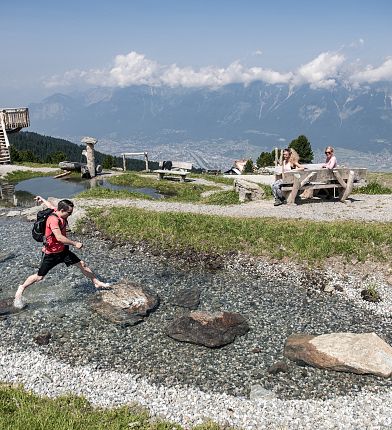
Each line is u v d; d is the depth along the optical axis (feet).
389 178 103.24
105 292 40.19
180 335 34.45
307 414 25.59
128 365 30.96
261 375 29.96
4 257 52.34
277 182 70.59
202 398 27.25
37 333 35.01
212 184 129.59
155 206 75.72
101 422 23.63
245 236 54.75
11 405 24.64
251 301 41.78
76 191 108.88
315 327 36.94
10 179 127.95
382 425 24.44
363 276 45.73
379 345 30.78
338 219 60.08
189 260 51.62
